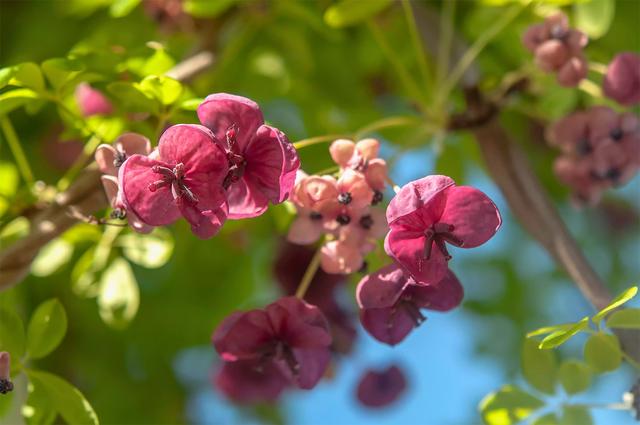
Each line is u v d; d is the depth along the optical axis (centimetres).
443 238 44
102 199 49
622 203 92
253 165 44
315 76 69
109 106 54
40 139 71
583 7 57
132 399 78
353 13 55
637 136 54
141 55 51
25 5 72
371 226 46
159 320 77
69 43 70
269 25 65
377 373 64
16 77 49
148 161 43
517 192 54
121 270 58
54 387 48
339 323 62
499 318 88
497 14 60
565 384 50
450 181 43
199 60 60
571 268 53
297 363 46
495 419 50
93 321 76
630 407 49
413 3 60
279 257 63
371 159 46
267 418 86
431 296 46
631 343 48
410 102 57
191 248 73
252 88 66
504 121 75
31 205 53
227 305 76
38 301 72
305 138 68
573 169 56
